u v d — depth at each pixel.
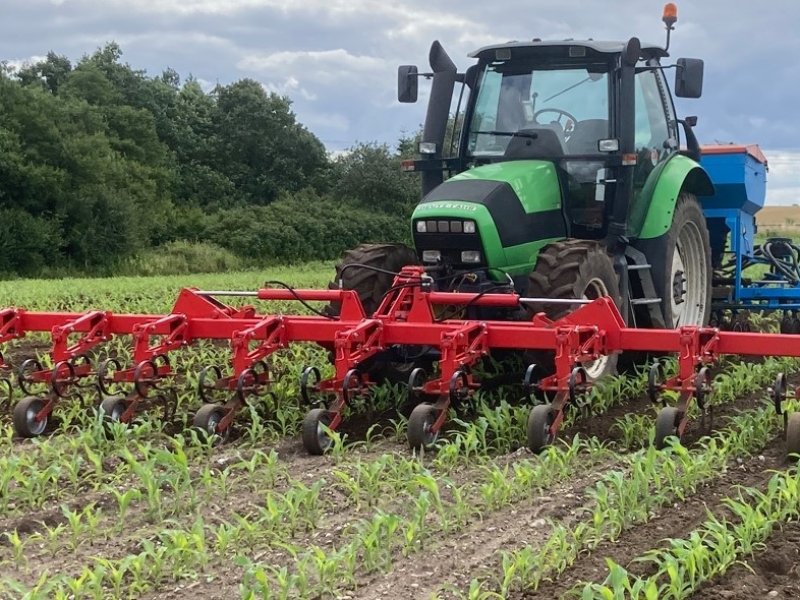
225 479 4.88
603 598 3.28
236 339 5.97
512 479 4.78
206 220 40.56
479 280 7.00
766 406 6.43
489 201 6.91
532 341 5.79
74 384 6.43
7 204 30.86
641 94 8.09
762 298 10.00
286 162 52.16
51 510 4.61
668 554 3.56
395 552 4.04
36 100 33.12
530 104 7.67
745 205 10.16
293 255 40.75
